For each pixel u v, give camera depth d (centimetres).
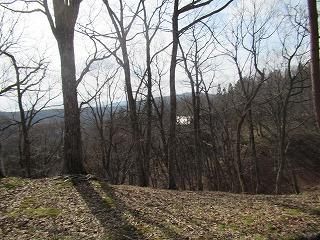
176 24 1736
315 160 4975
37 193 1202
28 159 2838
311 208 1283
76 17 1370
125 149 3838
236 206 1298
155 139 3719
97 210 1091
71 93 1377
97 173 3803
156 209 1157
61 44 1375
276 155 4347
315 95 1023
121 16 2062
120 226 996
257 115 4169
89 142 3894
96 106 3519
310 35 1032
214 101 3944
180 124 3778
